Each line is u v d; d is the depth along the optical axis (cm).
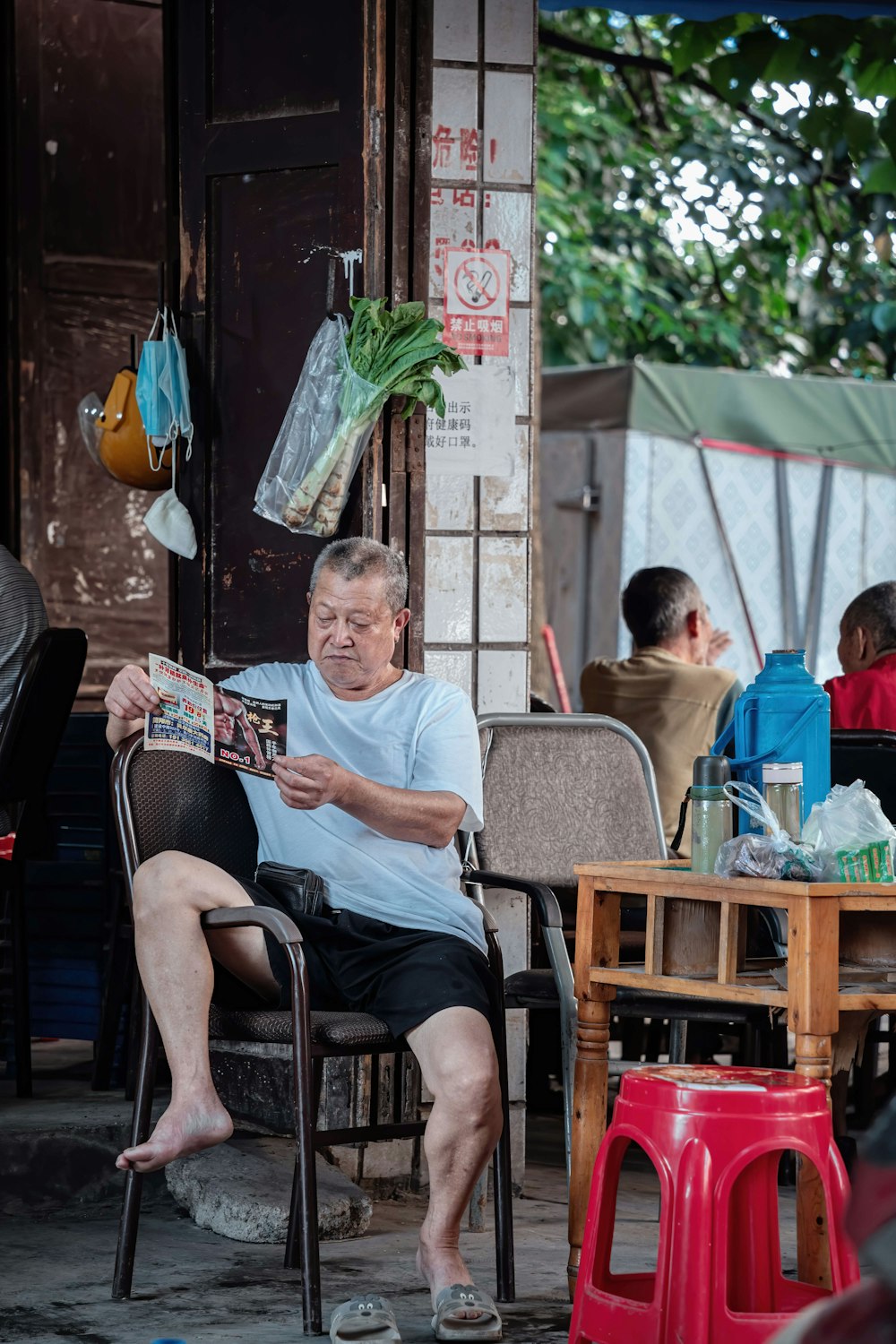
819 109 624
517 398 452
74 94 665
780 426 998
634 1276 303
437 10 441
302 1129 317
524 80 451
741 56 612
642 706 550
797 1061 290
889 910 302
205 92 449
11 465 657
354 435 417
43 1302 338
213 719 340
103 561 678
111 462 473
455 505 446
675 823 539
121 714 335
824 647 1013
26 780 459
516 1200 439
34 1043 583
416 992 328
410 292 439
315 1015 330
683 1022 443
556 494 1006
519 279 453
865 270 1183
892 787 425
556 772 427
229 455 448
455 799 358
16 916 466
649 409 973
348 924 351
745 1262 284
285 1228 388
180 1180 418
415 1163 441
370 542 371
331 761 339
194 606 454
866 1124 514
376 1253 382
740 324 1325
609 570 978
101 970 504
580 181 1251
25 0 650
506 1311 338
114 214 677
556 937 372
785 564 1001
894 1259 136
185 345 454
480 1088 319
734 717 348
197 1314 332
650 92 1039
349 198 427
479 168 448
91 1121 428
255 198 443
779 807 327
